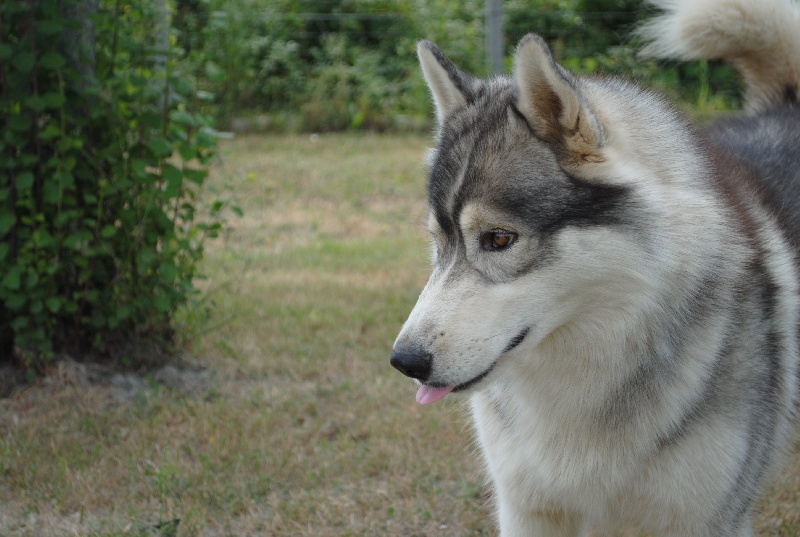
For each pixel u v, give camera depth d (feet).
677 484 9.37
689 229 8.89
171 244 17.53
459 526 12.91
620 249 8.64
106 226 16.37
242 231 28.66
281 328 20.16
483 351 8.77
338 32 49.37
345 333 19.89
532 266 8.78
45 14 15.46
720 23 14.30
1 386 16.40
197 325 19.44
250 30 47.16
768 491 13.15
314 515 13.08
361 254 26.43
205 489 13.52
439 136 10.22
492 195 8.82
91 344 17.46
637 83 10.16
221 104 44.98
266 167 37.24
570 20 44.98
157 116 16.39
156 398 16.40
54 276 16.62
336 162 38.52
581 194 8.67
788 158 11.80
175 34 18.21
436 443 14.94
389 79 47.55
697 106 41.24
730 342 9.26
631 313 8.86
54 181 15.92
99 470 13.93
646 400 9.17
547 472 9.69
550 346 9.25
